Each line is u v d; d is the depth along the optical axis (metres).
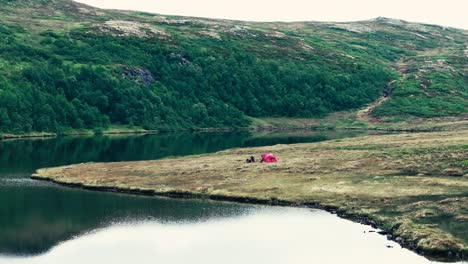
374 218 58.78
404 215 58.06
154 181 82.62
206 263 47.62
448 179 71.44
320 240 53.28
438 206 59.34
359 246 51.00
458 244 48.47
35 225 59.94
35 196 75.19
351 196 67.19
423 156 84.62
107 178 85.81
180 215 63.97
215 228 58.31
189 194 75.12
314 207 65.81
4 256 49.78
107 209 67.31
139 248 51.94
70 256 49.81
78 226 59.59
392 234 54.09
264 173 83.12
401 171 78.00
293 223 59.34
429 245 48.75
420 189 67.31
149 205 69.38
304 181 76.38
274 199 69.38
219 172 85.81
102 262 48.16
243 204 69.06
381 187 69.88
